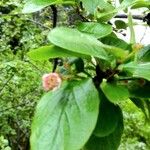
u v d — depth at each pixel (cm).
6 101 88
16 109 88
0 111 87
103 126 19
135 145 100
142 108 23
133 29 21
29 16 84
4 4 77
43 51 18
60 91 19
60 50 18
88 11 24
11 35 89
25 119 88
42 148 17
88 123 17
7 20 83
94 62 20
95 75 20
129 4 22
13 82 87
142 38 22
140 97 19
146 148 105
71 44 17
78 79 20
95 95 18
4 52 92
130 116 97
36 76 88
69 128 17
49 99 19
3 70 87
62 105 18
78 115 17
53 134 17
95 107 17
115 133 20
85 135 16
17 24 86
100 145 20
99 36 21
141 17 29
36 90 90
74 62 21
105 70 20
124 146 97
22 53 93
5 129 86
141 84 19
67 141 17
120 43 21
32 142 17
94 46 18
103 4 24
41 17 88
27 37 87
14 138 96
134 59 20
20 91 90
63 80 19
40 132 17
